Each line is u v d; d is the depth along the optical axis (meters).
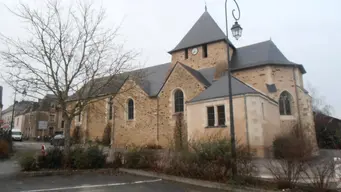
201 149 9.87
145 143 23.44
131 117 25.42
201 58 25.31
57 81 12.73
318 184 7.64
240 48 25.88
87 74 13.46
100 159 12.50
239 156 8.91
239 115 16.31
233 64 24.17
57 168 11.76
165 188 8.72
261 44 24.55
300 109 21.50
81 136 30.34
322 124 29.08
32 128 49.31
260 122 15.96
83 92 14.28
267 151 15.52
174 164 10.55
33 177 10.32
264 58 22.78
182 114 21.39
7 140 17.73
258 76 22.30
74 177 10.52
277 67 22.17
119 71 14.16
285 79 22.05
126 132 25.33
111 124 27.72
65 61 13.09
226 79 18.84
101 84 15.54
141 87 24.88
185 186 9.06
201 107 18.05
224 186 8.59
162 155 11.39
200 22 27.25
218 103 17.30
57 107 15.16
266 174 10.15
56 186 8.72
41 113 49.38
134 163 12.24
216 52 24.61
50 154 11.95
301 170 8.23
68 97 14.26
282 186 8.10
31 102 14.57
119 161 12.82
